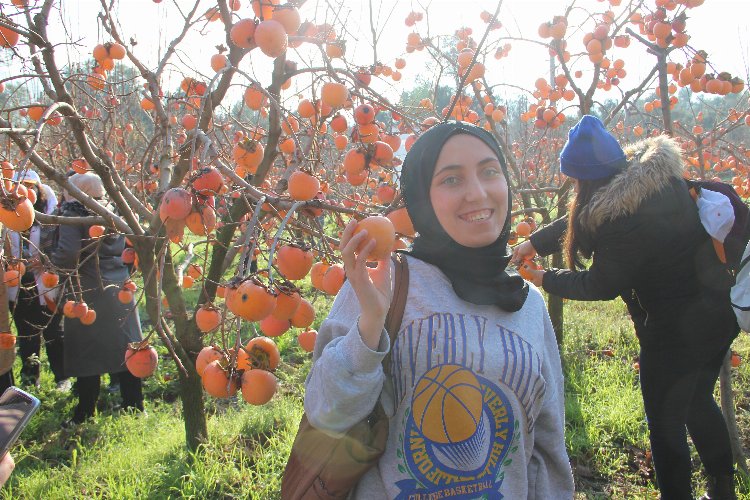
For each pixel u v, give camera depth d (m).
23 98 5.33
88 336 3.58
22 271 3.09
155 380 4.48
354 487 1.25
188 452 2.93
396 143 2.46
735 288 2.19
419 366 1.21
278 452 3.03
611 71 4.28
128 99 4.88
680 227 2.12
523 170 5.40
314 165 2.25
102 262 3.59
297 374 4.48
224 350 1.78
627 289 2.32
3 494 2.73
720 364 2.46
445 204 1.27
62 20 2.89
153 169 3.32
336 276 1.83
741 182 5.30
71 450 3.37
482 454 1.21
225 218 2.55
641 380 2.45
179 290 2.70
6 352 2.38
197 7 2.49
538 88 4.12
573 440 3.23
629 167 2.15
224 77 2.35
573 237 2.42
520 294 1.30
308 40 2.06
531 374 1.26
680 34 3.27
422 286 1.28
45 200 4.00
